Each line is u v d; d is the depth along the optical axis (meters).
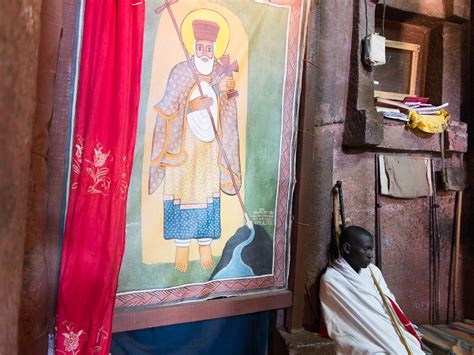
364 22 2.95
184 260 2.20
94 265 1.65
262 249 2.49
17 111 0.86
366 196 3.08
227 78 2.28
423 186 3.29
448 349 2.87
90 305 1.65
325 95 2.75
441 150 3.35
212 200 2.28
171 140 2.12
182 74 2.13
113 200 1.66
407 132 3.17
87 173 1.66
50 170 1.75
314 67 2.60
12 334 0.88
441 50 3.54
